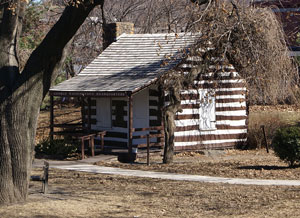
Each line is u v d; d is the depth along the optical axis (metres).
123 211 14.68
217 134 30.89
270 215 13.90
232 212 14.45
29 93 14.75
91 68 30.94
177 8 40.09
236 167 23.61
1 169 14.77
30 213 14.01
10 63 14.89
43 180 17.14
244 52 23.62
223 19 21.89
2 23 14.85
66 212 14.31
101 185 19.03
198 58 27.17
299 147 22.41
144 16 45.00
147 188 18.39
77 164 24.92
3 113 14.60
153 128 27.64
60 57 14.91
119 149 28.20
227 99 31.23
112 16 45.28
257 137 31.98
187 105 29.66
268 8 25.50
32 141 15.14
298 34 31.62
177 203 15.81
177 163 25.59
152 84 27.16
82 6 13.77
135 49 31.64
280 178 20.11
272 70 24.12
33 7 30.47
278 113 34.94
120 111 29.64
